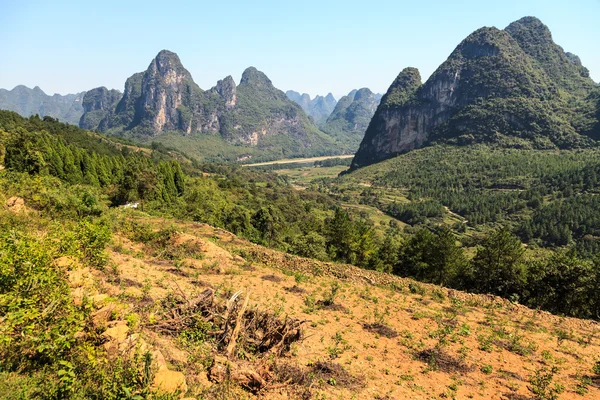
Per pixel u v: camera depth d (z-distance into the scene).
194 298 9.12
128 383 5.02
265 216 51.12
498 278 35.22
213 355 7.06
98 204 21.50
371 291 16.83
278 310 11.02
